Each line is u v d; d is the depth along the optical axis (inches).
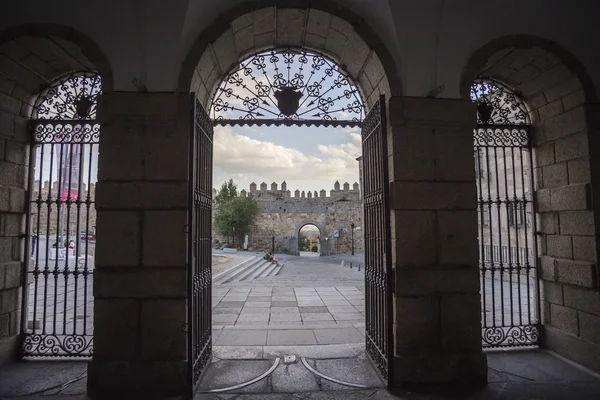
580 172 183.2
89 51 163.2
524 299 352.5
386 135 165.6
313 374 171.8
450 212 165.2
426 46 169.6
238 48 191.5
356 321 267.7
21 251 192.4
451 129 168.1
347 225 1365.7
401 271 161.0
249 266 779.4
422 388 156.9
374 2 168.1
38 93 198.4
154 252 155.1
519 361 186.9
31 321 231.9
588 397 149.3
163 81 161.6
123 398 147.8
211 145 197.9
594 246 175.6
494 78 207.8
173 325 153.1
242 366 181.0
